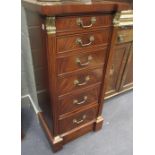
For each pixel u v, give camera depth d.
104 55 0.95
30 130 1.32
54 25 0.68
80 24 0.75
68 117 1.06
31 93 1.43
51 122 1.06
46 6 0.62
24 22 1.03
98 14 0.78
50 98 0.92
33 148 1.18
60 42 0.74
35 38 0.91
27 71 1.34
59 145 1.14
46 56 0.78
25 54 1.23
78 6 0.68
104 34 0.86
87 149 1.19
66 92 0.93
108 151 1.19
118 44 1.26
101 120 1.28
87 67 0.91
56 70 0.82
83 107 1.09
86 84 0.99
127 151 1.20
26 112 1.48
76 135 1.22
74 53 0.82
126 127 1.39
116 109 1.58
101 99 1.15
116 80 1.53
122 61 1.41
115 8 0.79
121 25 1.16
